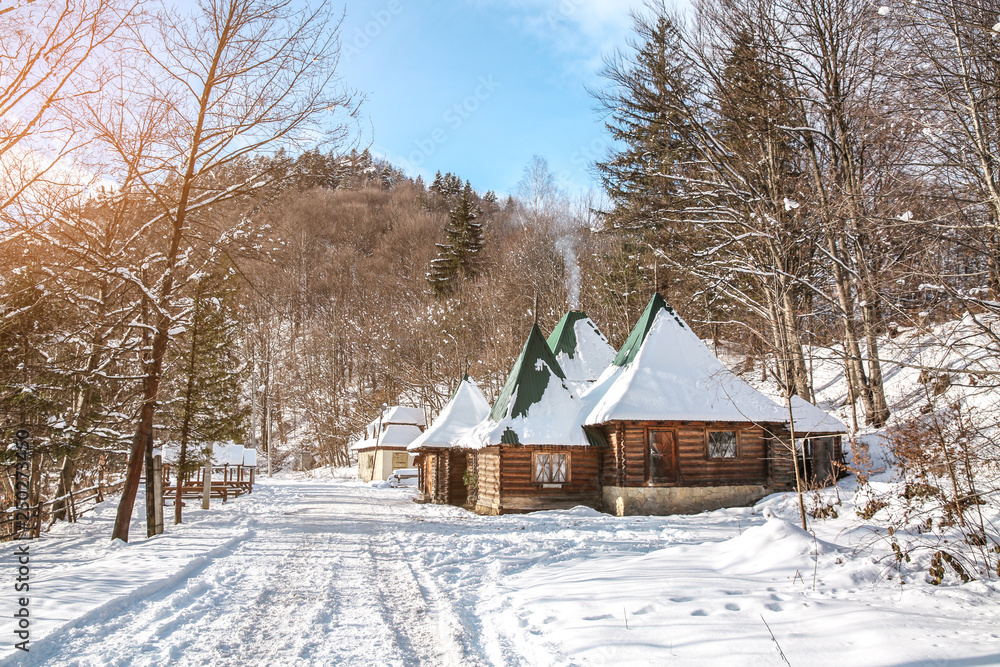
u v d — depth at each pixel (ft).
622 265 137.08
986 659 16.72
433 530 55.31
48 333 54.13
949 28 35.01
